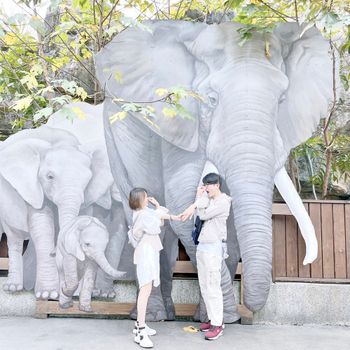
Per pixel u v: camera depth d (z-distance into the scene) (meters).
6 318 4.61
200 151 4.57
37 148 4.81
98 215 4.73
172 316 4.61
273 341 3.95
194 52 4.62
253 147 4.17
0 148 4.83
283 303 4.64
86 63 6.18
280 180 4.48
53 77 6.02
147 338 3.71
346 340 4.02
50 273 4.66
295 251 4.73
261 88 4.33
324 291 4.65
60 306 4.61
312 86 4.65
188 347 3.72
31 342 3.80
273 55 4.55
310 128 4.65
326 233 4.76
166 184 4.68
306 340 4.00
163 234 4.66
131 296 4.71
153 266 3.86
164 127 4.61
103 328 4.27
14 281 4.68
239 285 4.70
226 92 4.35
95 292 4.66
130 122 4.77
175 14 5.99
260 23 4.77
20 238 4.75
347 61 5.74
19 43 5.80
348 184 5.98
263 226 4.06
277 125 4.55
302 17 5.18
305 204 4.79
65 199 4.71
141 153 4.75
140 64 4.70
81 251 4.66
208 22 6.25
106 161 4.78
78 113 4.36
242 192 4.11
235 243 4.65
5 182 4.79
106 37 5.64
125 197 4.74
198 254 4.02
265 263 4.04
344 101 6.02
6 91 5.57
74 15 5.78
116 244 4.70
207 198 4.03
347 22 4.09
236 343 3.86
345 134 5.97
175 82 4.63
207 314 4.37
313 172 5.96
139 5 5.75
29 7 5.34
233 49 4.52
